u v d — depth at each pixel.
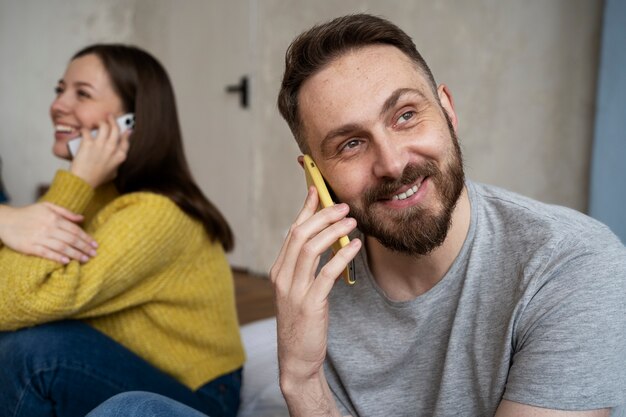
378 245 1.10
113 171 1.63
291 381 1.03
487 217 1.05
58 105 1.64
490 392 0.97
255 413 1.66
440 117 1.01
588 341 0.85
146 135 1.61
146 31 4.73
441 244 1.01
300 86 1.03
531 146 2.96
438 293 1.05
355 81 0.97
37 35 4.11
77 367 1.30
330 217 1.00
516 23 2.96
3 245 1.48
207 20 4.54
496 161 3.10
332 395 1.13
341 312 1.17
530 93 2.94
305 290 1.00
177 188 1.58
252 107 4.31
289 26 4.01
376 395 1.13
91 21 4.38
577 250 0.91
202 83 4.65
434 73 3.32
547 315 0.89
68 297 1.32
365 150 1.00
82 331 1.37
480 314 0.99
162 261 1.50
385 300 1.11
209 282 1.61
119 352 1.40
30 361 1.27
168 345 1.56
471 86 3.16
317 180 1.06
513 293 0.96
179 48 4.80
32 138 4.12
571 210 1.06
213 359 1.60
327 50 0.99
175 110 1.68
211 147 4.65
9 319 1.32
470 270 1.01
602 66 2.55
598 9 2.67
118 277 1.41
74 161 1.57
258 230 4.39
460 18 3.17
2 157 3.98
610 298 0.87
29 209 1.43
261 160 4.30
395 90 0.96
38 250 1.36
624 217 2.51
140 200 1.50
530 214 1.00
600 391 0.84
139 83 1.62
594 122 2.66
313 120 1.01
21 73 4.05
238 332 1.71
